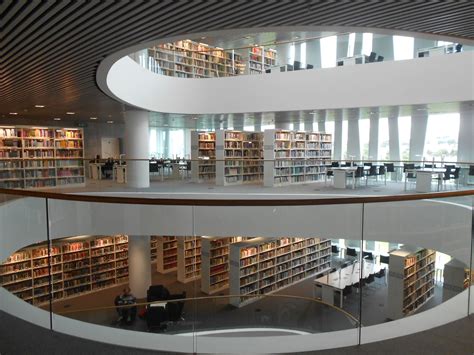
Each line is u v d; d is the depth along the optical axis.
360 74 10.00
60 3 3.46
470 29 4.79
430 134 12.29
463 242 5.73
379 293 9.03
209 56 11.16
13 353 2.45
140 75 9.41
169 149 19.33
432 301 8.93
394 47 9.84
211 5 3.65
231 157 11.08
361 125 14.09
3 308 3.19
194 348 2.75
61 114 12.73
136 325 4.38
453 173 8.54
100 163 9.88
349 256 10.39
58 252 10.10
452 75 8.95
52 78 6.55
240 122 15.12
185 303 4.77
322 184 10.62
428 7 3.96
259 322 5.56
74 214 6.64
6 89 7.57
